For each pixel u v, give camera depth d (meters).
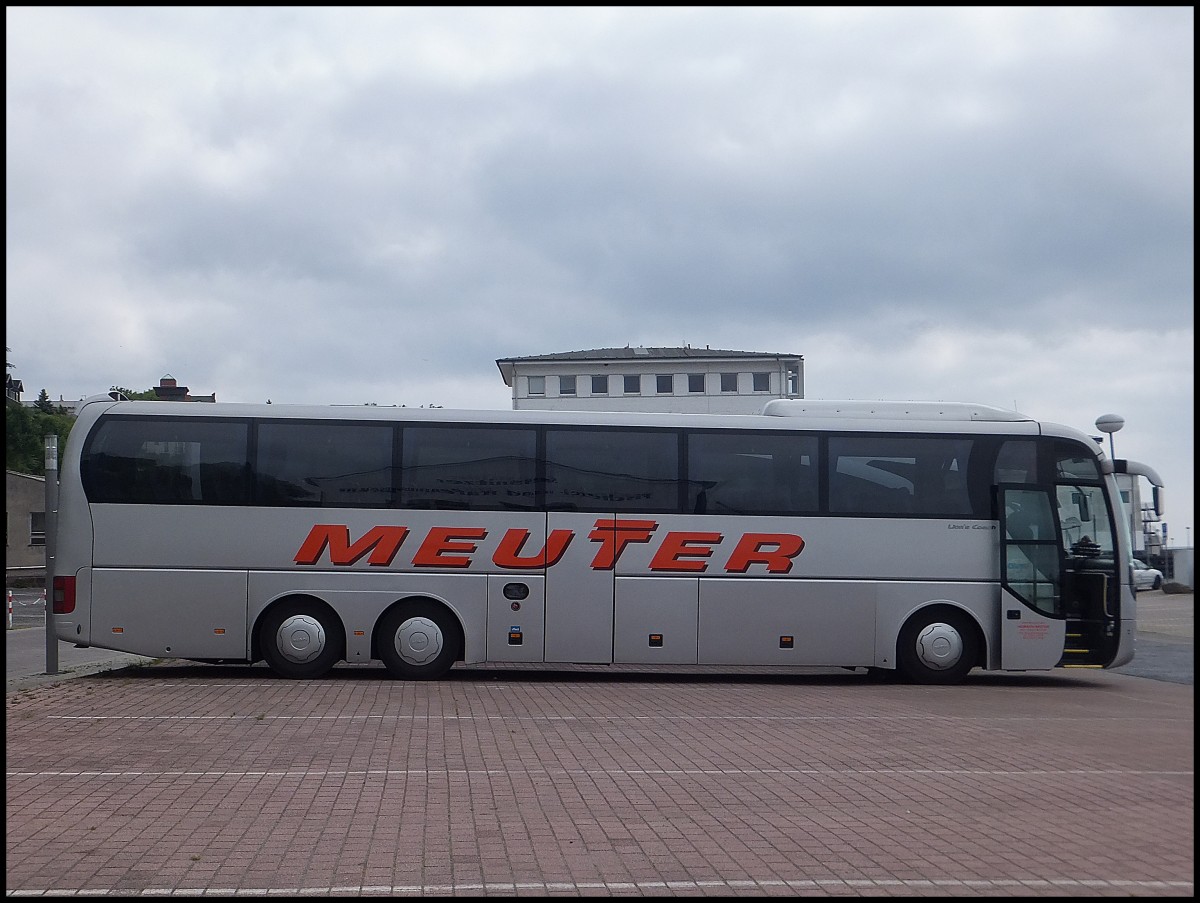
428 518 17.27
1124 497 18.88
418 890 6.24
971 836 7.57
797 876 6.57
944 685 17.80
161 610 16.97
